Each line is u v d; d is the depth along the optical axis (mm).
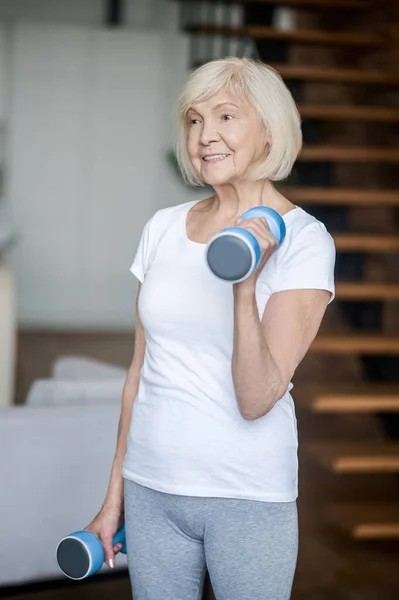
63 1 9500
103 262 9109
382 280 5379
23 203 8914
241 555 1758
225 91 1770
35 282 9062
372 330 4883
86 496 2941
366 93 5961
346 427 5391
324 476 4910
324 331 4805
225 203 1859
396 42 5828
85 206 8992
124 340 8750
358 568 3824
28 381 7020
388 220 5402
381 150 5180
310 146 5371
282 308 1734
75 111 8844
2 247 5891
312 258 1751
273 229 1662
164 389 1799
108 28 8773
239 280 1564
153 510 1826
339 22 6586
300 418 5496
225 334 1757
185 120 1865
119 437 2006
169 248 1877
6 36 8727
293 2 6250
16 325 9109
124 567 3074
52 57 8758
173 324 1790
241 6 6984
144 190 9008
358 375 5375
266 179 1848
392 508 4289
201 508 1765
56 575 2957
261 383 1656
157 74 8852
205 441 1752
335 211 5164
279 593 1790
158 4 9359
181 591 1854
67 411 2893
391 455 4148
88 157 8914
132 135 8922
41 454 2855
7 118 8797
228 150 1773
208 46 7660
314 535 4145
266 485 1755
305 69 5547
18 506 2854
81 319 9188
